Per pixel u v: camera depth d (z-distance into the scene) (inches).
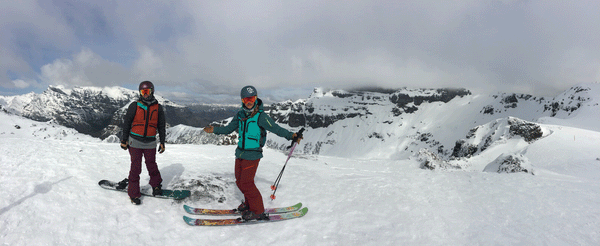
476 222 206.8
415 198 261.7
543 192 284.7
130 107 199.3
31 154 288.8
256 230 188.1
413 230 190.9
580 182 343.9
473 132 2486.5
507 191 288.2
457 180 338.0
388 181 326.6
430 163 647.8
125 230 170.6
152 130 205.6
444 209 233.3
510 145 1845.5
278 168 378.3
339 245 170.4
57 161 272.4
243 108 187.6
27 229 154.3
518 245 170.4
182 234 175.5
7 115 2225.6
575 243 175.2
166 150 470.3
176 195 221.6
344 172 393.4
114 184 230.7
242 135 191.0
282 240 175.3
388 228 193.9
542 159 1453.0
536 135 1809.8
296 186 289.4
